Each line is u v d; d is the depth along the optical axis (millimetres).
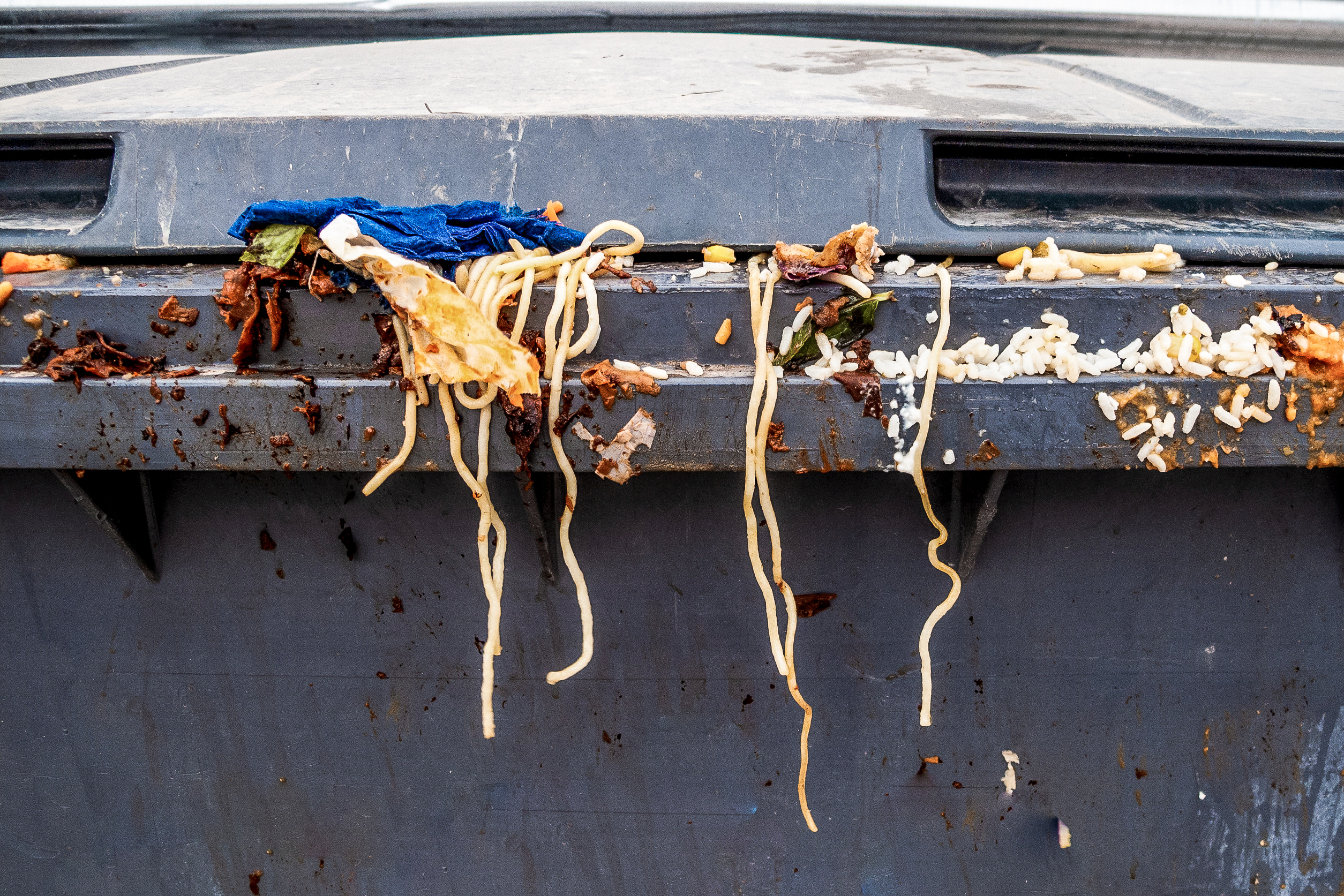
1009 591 1297
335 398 1069
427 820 1424
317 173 1207
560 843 1434
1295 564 1284
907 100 1387
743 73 1641
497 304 1060
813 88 1484
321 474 1235
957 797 1400
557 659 1334
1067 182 1248
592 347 1090
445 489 1243
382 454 1092
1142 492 1247
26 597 1318
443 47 2115
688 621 1309
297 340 1093
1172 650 1327
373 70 1729
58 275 1144
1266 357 1054
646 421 1076
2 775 1411
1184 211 1248
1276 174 1258
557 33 2486
